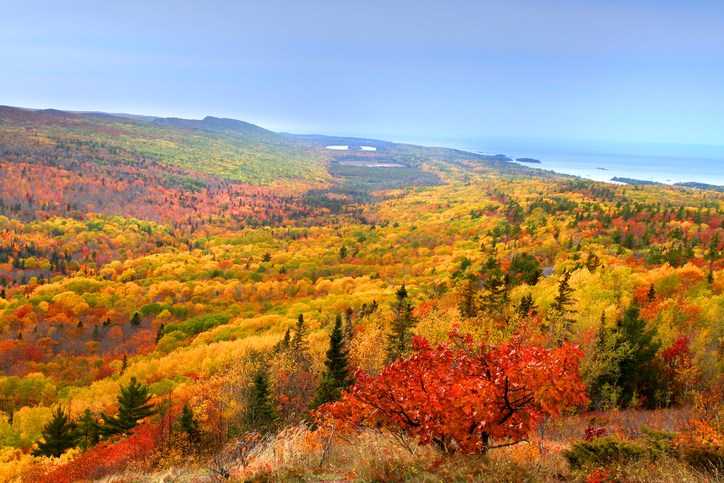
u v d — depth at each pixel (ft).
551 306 136.56
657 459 22.33
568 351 22.82
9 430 183.32
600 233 441.68
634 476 20.12
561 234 456.86
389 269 472.44
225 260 604.08
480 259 400.67
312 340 187.52
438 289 302.66
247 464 24.18
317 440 26.43
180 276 510.17
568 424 50.39
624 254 305.73
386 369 25.77
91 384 252.21
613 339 92.38
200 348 256.52
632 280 182.29
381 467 20.92
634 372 92.32
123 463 71.36
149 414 129.80
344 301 338.34
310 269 511.81
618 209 592.19
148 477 29.12
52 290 443.73
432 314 149.28
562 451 23.99
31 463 124.67
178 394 161.58
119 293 443.73
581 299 143.02
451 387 22.75
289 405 103.19
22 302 404.36
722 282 176.45
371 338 141.18
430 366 25.11
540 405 22.70
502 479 19.30
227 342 264.11
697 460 21.88
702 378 94.07
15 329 350.23
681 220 479.82
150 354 291.38
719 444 22.80
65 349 326.03
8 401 236.63
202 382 163.63
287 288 444.96
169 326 349.61
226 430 85.15
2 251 639.76
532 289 166.61
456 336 25.45
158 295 441.68
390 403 25.16
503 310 151.53
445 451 22.71
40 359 308.40
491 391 21.99
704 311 132.98
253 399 84.79
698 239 370.73
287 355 137.69
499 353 23.98
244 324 323.16
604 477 20.27
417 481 19.25
